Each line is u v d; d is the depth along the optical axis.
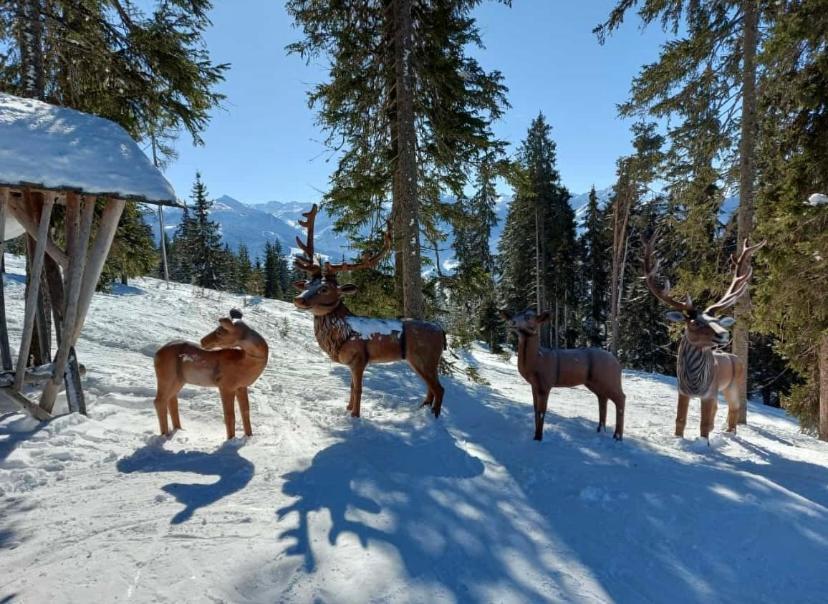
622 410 5.74
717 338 5.75
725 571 2.78
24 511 3.36
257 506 3.43
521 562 2.78
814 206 7.32
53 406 5.58
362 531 3.05
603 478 4.02
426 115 9.56
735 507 3.49
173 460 4.43
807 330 8.15
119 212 5.70
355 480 3.87
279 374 9.15
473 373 10.23
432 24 9.46
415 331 6.05
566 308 27.77
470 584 2.55
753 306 8.96
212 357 5.03
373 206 10.17
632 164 13.12
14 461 4.14
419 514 3.33
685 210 10.70
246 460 4.42
